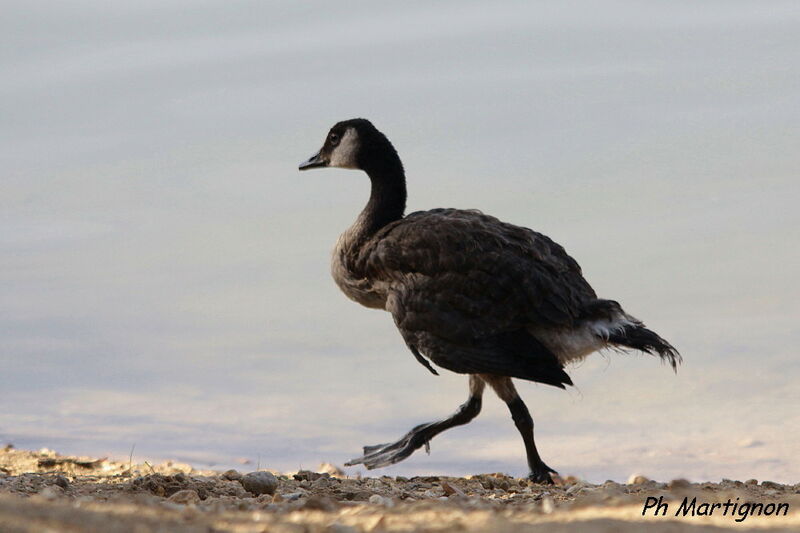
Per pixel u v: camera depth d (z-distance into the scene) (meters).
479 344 13.39
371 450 14.58
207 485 11.90
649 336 13.17
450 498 11.20
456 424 14.31
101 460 15.49
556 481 14.17
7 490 11.20
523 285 13.32
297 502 10.60
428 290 13.66
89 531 7.81
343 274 15.08
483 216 14.35
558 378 13.26
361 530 8.65
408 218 14.74
